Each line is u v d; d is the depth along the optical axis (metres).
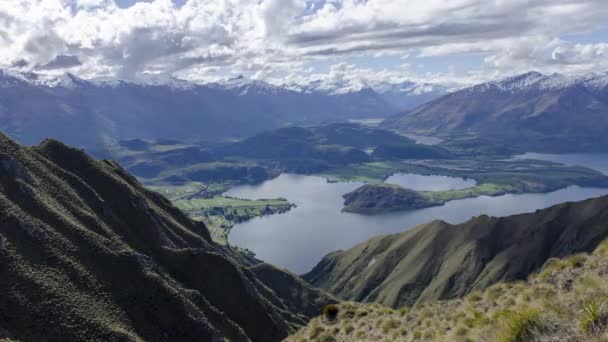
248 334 109.69
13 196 98.56
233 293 116.56
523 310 21.06
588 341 14.96
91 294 85.00
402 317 38.91
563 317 17.58
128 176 168.38
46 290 78.69
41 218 96.94
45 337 71.06
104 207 121.81
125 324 82.69
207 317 99.31
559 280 26.48
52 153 136.38
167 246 127.25
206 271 118.75
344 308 50.22
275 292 171.88
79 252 93.44
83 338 73.75
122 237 115.38
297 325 133.25
